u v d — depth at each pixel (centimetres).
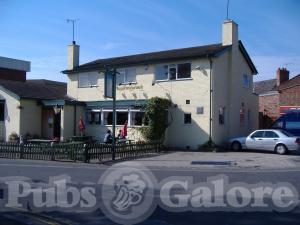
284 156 2192
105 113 3070
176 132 2725
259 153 2389
